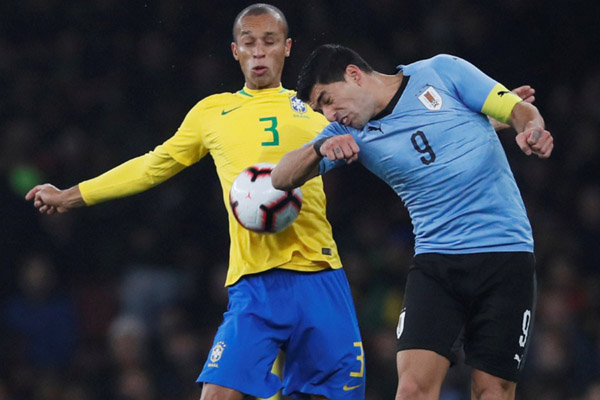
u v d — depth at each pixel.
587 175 45.12
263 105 20.48
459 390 34.50
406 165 18.31
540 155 16.91
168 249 41.56
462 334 18.39
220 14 48.00
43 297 39.66
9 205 42.16
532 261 18.39
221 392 19.48
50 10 48.72
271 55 20.42
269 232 19.66
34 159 43.66
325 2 48.06
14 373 38.31
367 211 43.34
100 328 40.00
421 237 18.67
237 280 20.33
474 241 18.11
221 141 20.39
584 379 36.03
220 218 42.50
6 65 47.41
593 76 48.97
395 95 18.41
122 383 36.72
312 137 20.42
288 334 20.11
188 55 47.78
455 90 18.44
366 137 18.50
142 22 48.31
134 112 46.44
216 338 20.02
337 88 18.28
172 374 36.91
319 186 20.53
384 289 39.38
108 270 41.12
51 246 41.47
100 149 44.47
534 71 49.28
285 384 20.59
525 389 35.81
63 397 37.47
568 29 49.75
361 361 20.59
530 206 43.41
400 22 49.16
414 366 17.97
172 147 20.84
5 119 45.69
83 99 46.50
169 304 40.28
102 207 42.03
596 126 46.97
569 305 38.16
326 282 20.41
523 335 18.22
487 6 50.28
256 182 19.53
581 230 42.34
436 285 18.33
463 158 18.06
